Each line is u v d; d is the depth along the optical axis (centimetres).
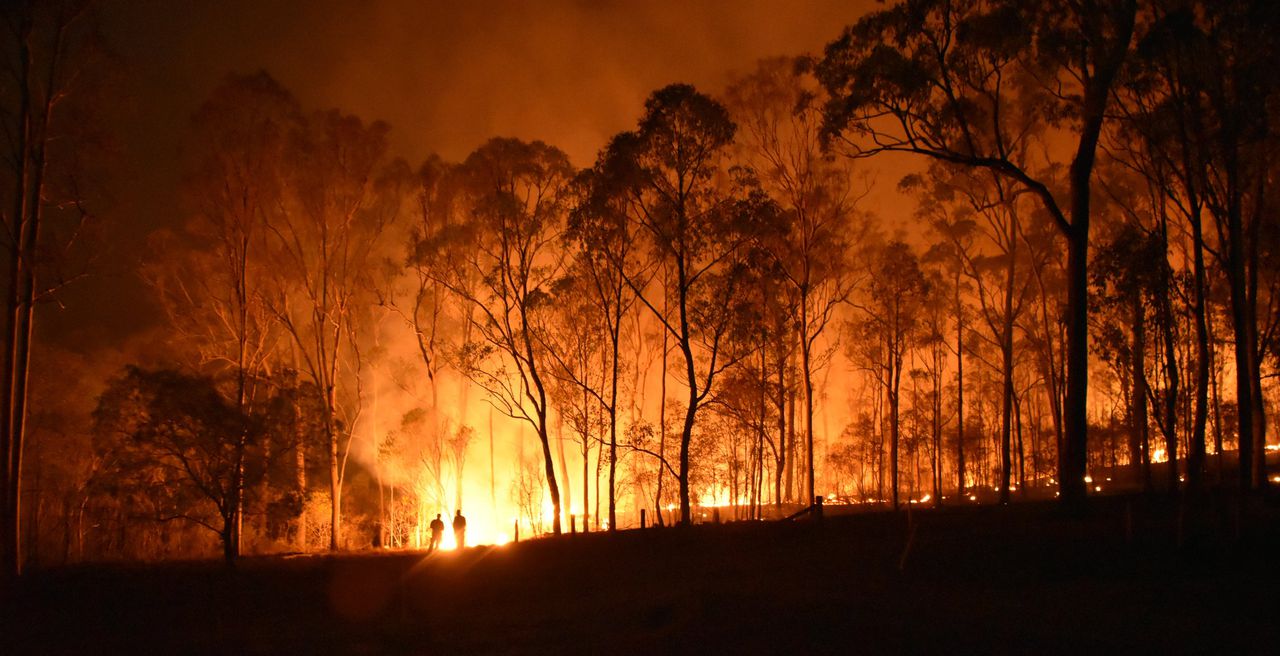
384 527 5506
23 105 3041
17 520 2905
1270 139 2383
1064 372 4506
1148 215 3603
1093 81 2530
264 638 2027
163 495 2856
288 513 2877
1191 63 2114
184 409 2644
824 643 1411
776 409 4678
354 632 2027
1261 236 2950
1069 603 1639
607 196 3775
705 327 3781
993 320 4862
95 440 2728
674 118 3672
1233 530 2231
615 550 3189
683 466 3628
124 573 2959
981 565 2117
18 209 3008
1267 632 1333
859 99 2553
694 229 3741
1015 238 4225
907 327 4706
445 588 2716
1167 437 2709
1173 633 1350
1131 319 2817
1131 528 2184
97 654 1967
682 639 1537
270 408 2812
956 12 2508
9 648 2073
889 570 2186
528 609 2180
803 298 4534
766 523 3469
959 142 3569
